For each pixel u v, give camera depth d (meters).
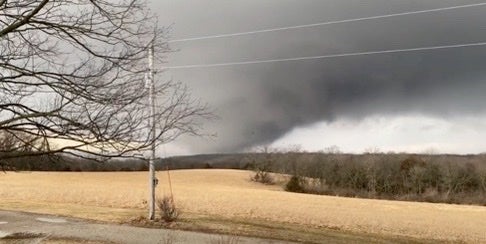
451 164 104.81
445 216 50.22
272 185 110.75
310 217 42.50
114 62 6.36
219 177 114.06
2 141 5.68
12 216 34.38
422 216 48.59
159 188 74.81
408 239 34.69
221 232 30.11
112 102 5.96
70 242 23.38
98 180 86.25
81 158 5.84
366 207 55.47
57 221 32.31
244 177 116.12
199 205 47.28
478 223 45.00
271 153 114.31
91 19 6.47
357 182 108.31
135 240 25.33
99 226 30.27
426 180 105.62
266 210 45.66
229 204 48.97
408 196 102.38
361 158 110.69
